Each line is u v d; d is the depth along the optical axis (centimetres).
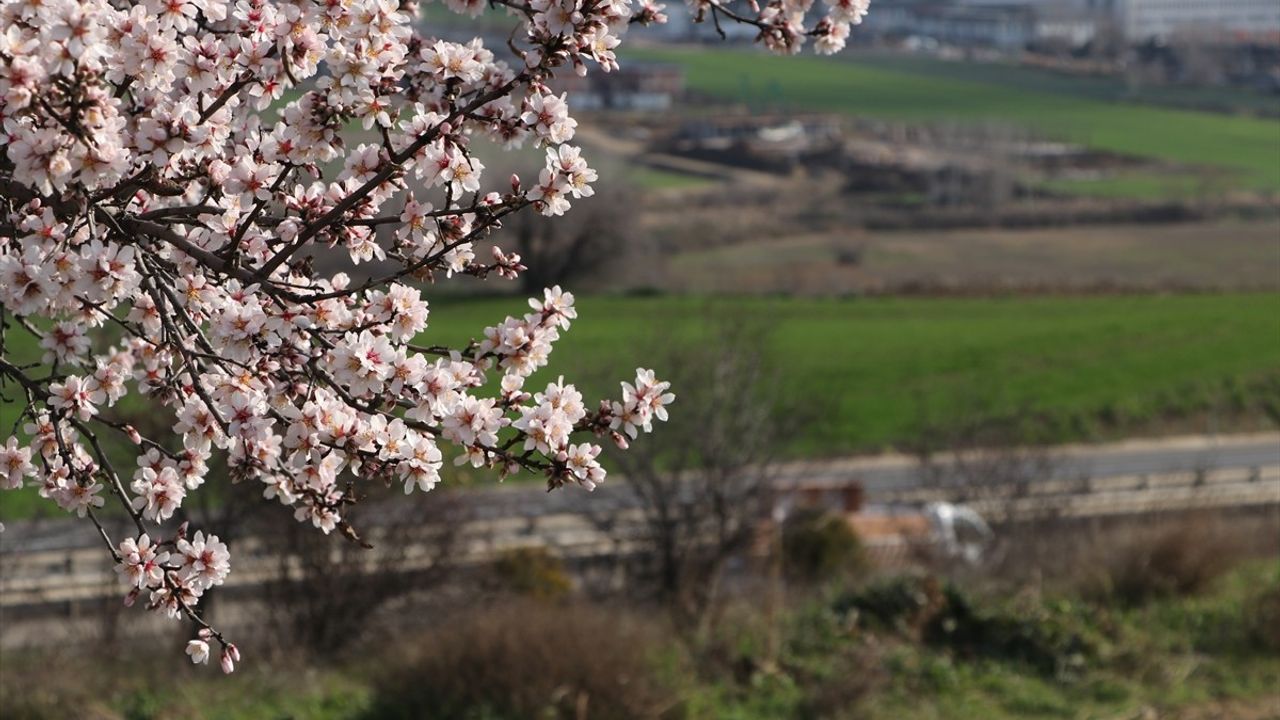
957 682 1606
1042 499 2564
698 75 13138
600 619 1456
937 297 5619
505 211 485
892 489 3334
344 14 476
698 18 502
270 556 1872
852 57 13700
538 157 3262
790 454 2783
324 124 477
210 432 505
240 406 488
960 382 4475
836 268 6116
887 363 4644
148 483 502
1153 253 5962
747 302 5369
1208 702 1590
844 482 3234
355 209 514
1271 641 1728
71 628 1819
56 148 419
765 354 2356
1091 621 1755
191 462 509
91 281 455
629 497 2442
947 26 14250
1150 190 6712
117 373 521
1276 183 6347
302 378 494
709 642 1622
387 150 477
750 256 6341
